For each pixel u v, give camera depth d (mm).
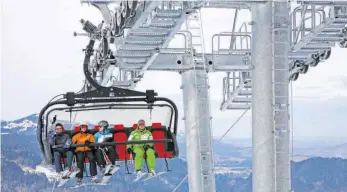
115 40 28062
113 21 26859
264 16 23656
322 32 27750
